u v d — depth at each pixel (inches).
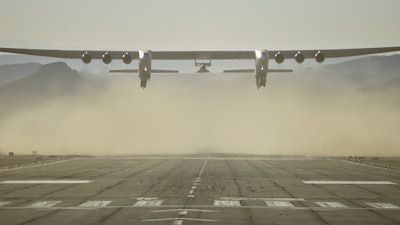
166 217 2005.4
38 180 3639.3
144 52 3590.1
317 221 1924.2
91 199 2588.6
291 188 3147.1
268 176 4023.1
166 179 3735.2
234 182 3528.5
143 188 3127.5
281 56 3821.4
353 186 3277.6
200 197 2684.5
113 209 2233.0
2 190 3006.9
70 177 3885.3
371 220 1945.1
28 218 1984.5
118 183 3440.0
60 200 2549.2
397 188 3154.5
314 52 3969.0
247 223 1877.5
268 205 2377.0
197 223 1870.1
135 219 1956.2
